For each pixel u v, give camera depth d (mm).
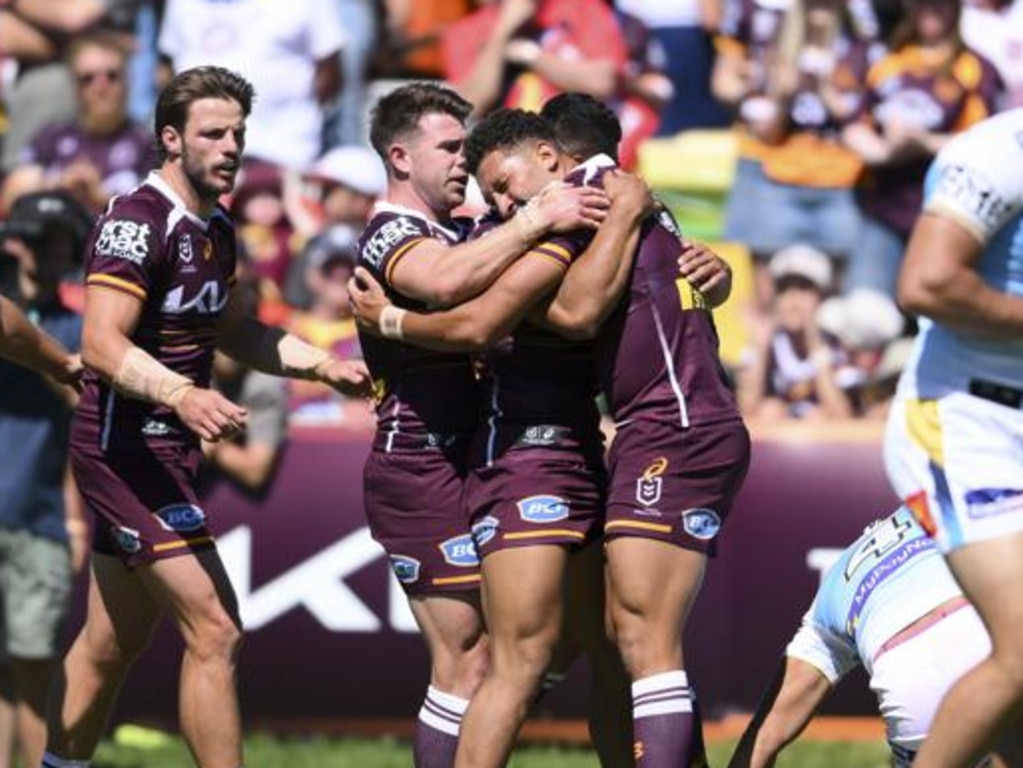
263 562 30656
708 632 30688
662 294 20094
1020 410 17969
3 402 27297
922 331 18641
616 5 36781
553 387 20422
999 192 17438
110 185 35844
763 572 30797
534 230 19719
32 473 27328
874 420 31828
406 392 21328
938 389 18156
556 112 21047
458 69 36969
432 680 21578
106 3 37000
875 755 29078
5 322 22312
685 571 19844
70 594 27797
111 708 22875
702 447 19891
